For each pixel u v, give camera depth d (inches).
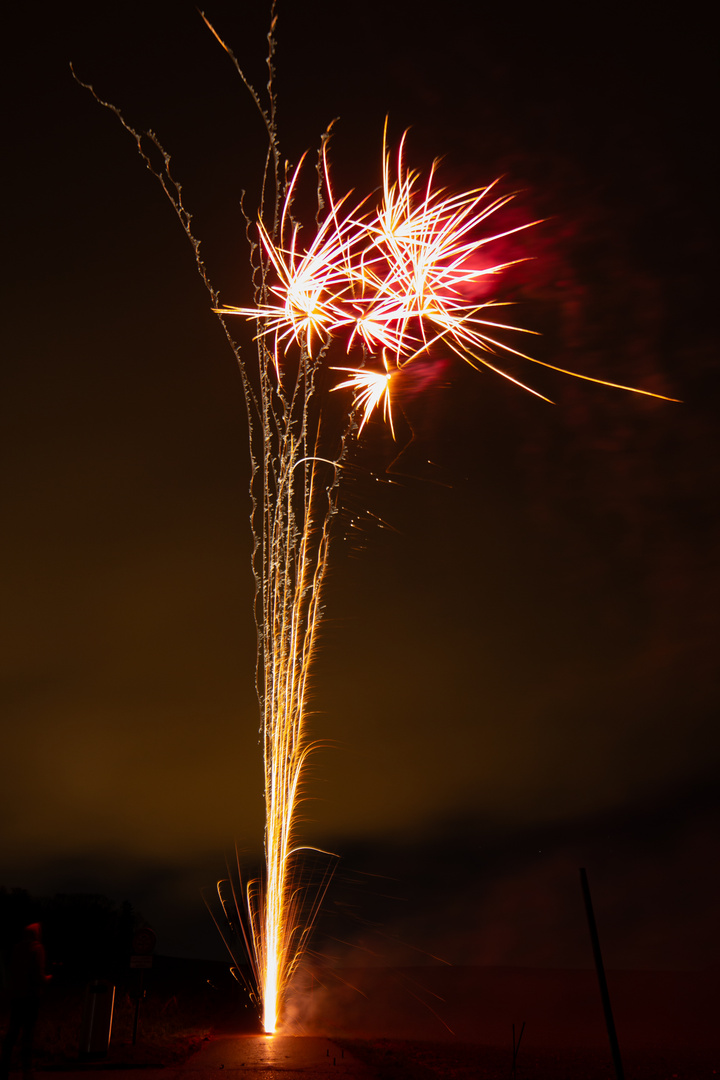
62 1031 542.6
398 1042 652.1
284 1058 474.3
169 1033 585.9
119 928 1491.1
